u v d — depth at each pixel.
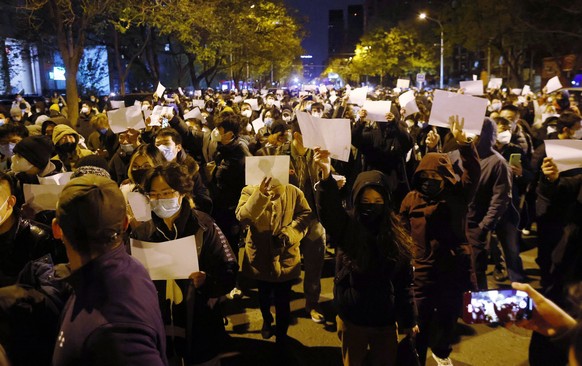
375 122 6.35
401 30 62.88
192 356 3.05
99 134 8.34
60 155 5.63
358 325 3.38
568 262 3.62
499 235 5.92
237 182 5.54
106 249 1.84
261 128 9.32
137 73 45.88
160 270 2.68
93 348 1.67
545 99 13.19
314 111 9.18
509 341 4.92
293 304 5.89
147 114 7.04
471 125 3.77
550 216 4.07
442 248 3.70
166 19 19.11
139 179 3.87
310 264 5.32
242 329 5.27
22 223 2.93
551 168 3.77
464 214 3.73
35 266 2.32
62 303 2.22
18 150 4.23
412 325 3.40
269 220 4.18
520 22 34.31
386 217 3.29
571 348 1.26
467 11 38.22
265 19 35.59
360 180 3.33
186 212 3.05
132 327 1.72
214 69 40.00
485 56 62.28
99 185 1.86
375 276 3.29
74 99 16.27
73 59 16.19
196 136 7.62
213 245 3.11
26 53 40.97
